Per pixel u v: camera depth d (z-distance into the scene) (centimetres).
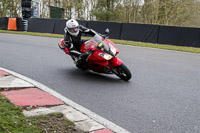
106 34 596
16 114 314
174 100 450
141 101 437
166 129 331
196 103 438
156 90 508
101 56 528
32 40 1355
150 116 372
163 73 673
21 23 2088
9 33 1789
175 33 1463
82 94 462
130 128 328
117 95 465
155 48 1280
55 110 361
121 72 570
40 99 402
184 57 1009
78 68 692
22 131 268
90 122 329
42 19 2002
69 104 399
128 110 392
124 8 3669
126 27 1631
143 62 831
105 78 595
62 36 1658
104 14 3716
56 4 3894
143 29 1573
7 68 635
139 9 3516
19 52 902
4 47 1009
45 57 831
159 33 1520
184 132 324
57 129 288
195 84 568
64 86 509
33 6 3116
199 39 1384
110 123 337
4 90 435
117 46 1291
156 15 2934
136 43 1448
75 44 605
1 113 305
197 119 368
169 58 958
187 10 2744
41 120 307
